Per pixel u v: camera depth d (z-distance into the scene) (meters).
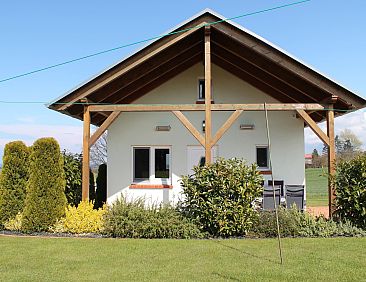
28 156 12.48
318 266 7.02
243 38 12.01
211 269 6.88
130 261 7.53
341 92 12.02
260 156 15.12
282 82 14.51
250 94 15.23
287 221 10.60
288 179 14.88
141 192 14.92
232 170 10.65
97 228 10.88
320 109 12.24
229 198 10.58
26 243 9.41
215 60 15.33
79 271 6.84
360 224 10.91
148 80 14.60
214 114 15.17
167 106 12.33
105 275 6.57
